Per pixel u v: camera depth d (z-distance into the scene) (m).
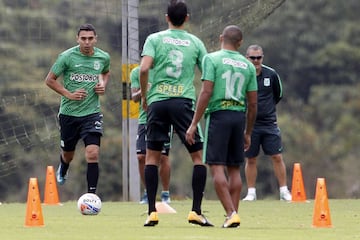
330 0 108.25
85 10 86.19
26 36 89.50
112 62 76.88
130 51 59.19
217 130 36.28
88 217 42.97
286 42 107.12
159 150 37.41
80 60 45.38
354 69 107.94
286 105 107.00
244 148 37.19
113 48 79.75
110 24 80.56
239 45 36.97
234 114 36.41
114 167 91.94
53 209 49.03
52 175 53.91
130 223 39.34
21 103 76.69
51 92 74.56
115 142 91.44
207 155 36.41
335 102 107.12
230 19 61.38
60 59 45.22
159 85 37.03
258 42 106.62
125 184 60.16
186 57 37.09
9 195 91.25
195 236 33.28
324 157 104.62
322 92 107.12
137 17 59.19
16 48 88.94
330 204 52.66
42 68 88.12
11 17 89.62
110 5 72.69
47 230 35.97
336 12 108.69
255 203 53.72
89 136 45.44
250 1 61.00
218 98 36.25
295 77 107.44
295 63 107.12
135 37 59.19
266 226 38.16
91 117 45.50
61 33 87.88
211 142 36.31
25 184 91.25
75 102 45.50
